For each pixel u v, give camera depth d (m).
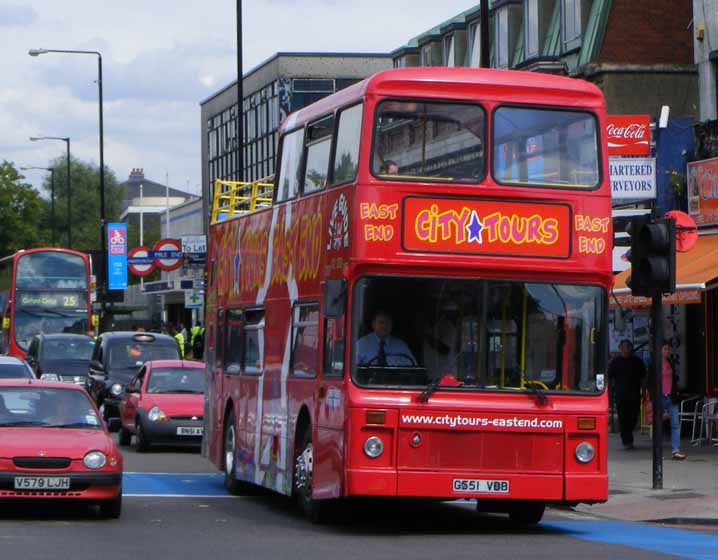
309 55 88.94
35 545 16.52
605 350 18.55
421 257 18.09
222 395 26.19
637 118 33.44
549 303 18.48
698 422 35.19
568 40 47.41
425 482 17.91
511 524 20.56
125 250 71.81
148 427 34.72
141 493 24.83
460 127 18.45
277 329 21.98
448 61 60.19
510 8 52.94
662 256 23.20
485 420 18.05
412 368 18.05
